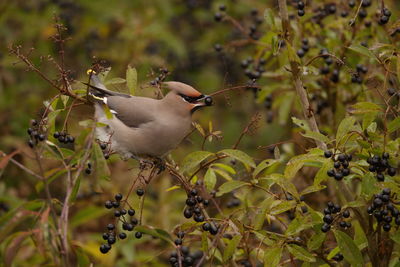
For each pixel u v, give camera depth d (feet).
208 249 28.76
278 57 39.40
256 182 29.94
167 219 42.73
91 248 40.93
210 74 54.03
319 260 32.53
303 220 28.78
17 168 45.39
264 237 29.25
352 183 38.55
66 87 30.25
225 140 50.14
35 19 53.26
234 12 54.44
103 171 26.43
